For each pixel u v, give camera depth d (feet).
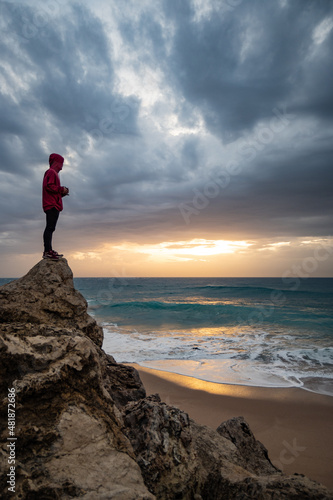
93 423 9.50
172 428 11.02
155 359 39.63
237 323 70.59
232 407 26.18
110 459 8.80
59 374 9.70
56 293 15.16
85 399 10.05
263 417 24.36
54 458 8.32
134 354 41.96
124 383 18.40
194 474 10.06
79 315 15.34
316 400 27.17
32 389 9.12
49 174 17.51
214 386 30.63
